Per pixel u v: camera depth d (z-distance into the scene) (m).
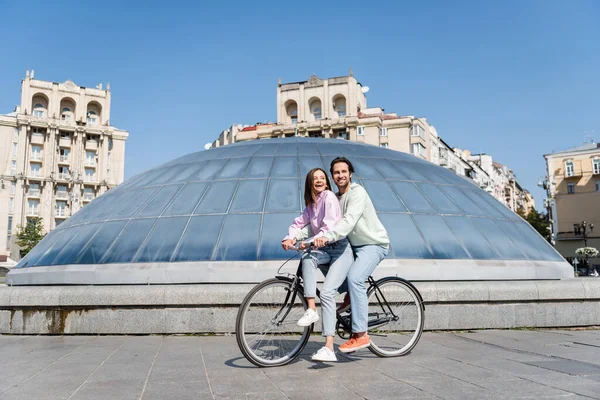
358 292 4.80
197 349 5.69
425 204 10.24
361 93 67.62
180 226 9.40
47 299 7.05
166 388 3.79
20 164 67.81
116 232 9.73
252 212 9.49
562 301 7.55
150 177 11.84
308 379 4.07
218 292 6.98
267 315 4.76
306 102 65.50
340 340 6.16
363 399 3.43
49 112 71.50
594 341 6.18
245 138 67.88
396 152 13.12
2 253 65.75
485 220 10.56
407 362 4.78
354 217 4.63
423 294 7.18
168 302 6.96
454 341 6.20
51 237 11.27
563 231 65.25
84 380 4.08
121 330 6.97
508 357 5.04
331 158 11.30
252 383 3.94
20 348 5.83
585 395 3.49
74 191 70.94
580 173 65.12
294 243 4.84
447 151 71.69
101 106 75.81
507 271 9.26
